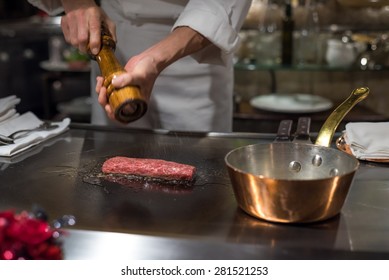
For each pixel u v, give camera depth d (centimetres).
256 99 231
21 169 112
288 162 99
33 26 417
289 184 82
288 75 246
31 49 405
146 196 98
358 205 93
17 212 92
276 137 121
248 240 81
